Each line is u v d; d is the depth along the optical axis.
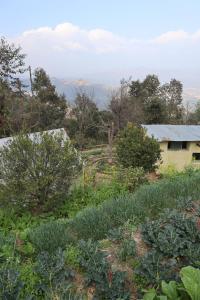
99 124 31.64
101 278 3.75
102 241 4.87
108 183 9.80
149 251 4.23
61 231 5.09
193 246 4.20
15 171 7.51
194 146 20.66
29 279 3.97
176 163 20.42
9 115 23.00
